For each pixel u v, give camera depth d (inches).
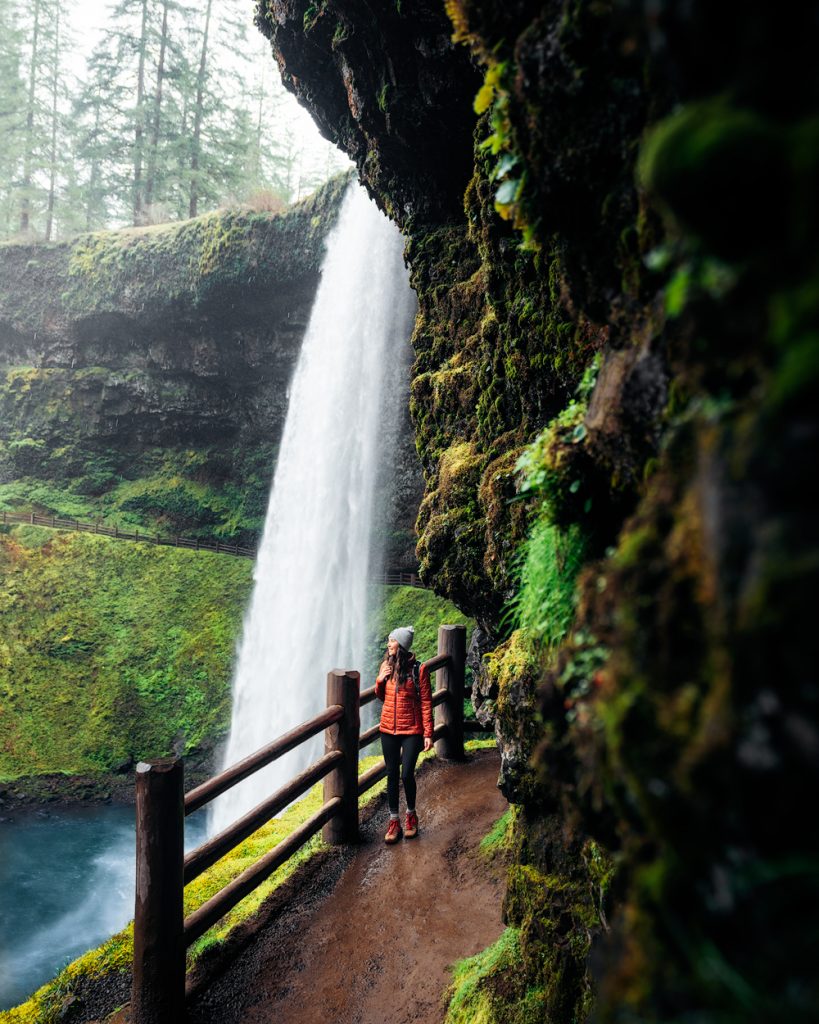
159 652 816.9
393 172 232.2
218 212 858.1
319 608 788.0
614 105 63.8
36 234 1041.5
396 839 202.5
